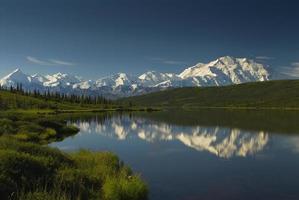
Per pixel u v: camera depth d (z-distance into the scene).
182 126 98.75
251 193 25.66
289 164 38.28
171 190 26.09
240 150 50.69
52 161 22.94
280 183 28.92
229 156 44.38
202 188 26.88
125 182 21.11
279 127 93.88
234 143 59.47
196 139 65.81
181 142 60.72
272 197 24.55
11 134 52.44
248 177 31.33
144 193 21.45
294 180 30.05
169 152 47.81
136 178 23.25
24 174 18.86
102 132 77.88
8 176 17.81
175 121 122.75
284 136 70.75
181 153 46.91
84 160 28.05
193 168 35.56
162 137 69.25
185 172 33.38
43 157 22.88
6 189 16.50
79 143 55.78
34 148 25.20
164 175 31.75
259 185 28.20
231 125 102.56
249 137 69.19
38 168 20.20
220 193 25.47
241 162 39.66
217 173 32.81
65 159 25.88
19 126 60.56
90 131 79.38
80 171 22.62
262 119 134.62
